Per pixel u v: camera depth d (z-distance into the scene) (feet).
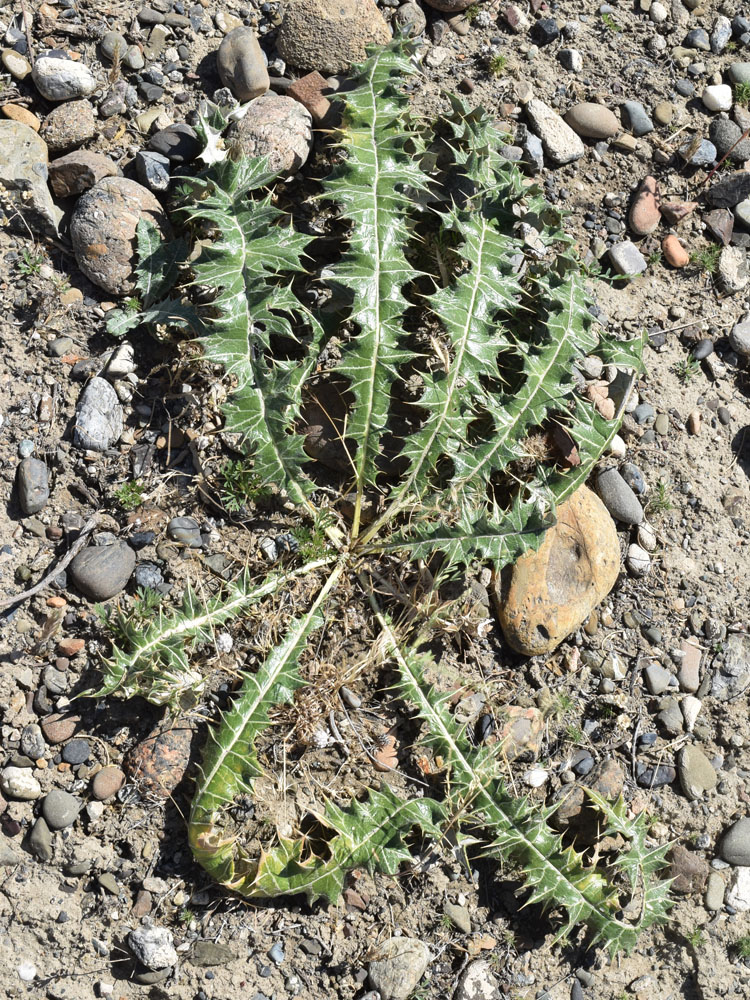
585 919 1.90
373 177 1.88
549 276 1.95
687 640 2.11
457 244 2.02
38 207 1.96
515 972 1.95
